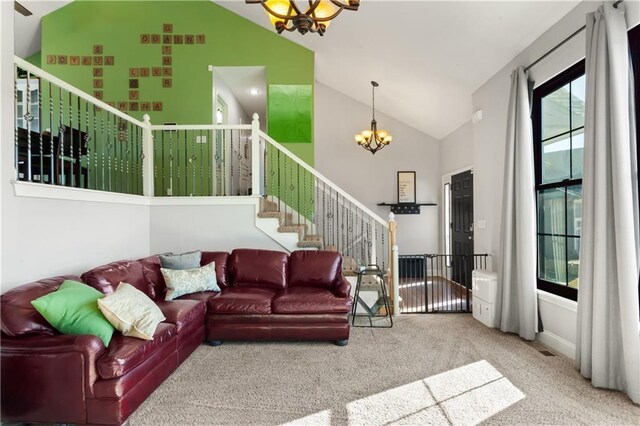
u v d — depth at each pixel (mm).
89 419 1976
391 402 2344
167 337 2602
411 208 7555
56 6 5488
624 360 2352
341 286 3662
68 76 5566
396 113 7344
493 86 4496
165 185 5602
